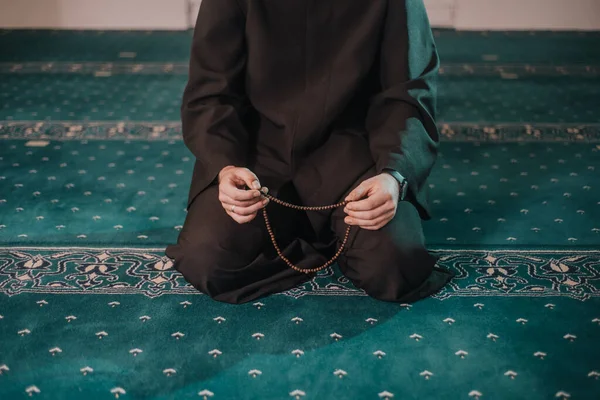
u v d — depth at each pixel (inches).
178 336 78.5
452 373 72.6
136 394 69.2
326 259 90.7
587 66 207.2
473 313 83.2
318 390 69.9
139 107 167.0
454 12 257.4
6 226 105.3
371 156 88.7
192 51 92.4
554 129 152.1
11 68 200.7
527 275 92.0
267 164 91.4
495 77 195.3
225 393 69.4
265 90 90.7
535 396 69.3
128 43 232.8
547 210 112.1
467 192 119.1
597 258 96.4
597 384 71.1
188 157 135.2
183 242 85.9
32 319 81.5
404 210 86.4
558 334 79.3
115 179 123.9
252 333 79.1
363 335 78.8
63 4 254.4
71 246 99.3
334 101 88.1
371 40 88.1
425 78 89.8
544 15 256.2
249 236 85.3
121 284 89.4
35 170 127.3
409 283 85.0
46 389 69.9
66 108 165.5
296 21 88.4
